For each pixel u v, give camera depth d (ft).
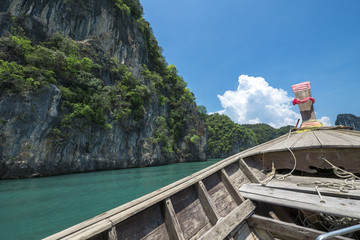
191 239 6.73
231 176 11.09
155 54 169.99
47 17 92.07
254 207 8.20
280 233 6.93
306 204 6.67
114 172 77.87
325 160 9.95
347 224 7.29
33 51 77.30
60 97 74.18
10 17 80.38
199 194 8.62
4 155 58.39
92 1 111.65
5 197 34.88
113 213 5.65
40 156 65.46
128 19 139.13
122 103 104.32
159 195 7.07
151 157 118.93
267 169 12.71
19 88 62.49
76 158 77.71
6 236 19.15
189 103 185.26
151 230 6.44
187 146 163.94
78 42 102.27
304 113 16.14
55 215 25.14
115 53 123.75
